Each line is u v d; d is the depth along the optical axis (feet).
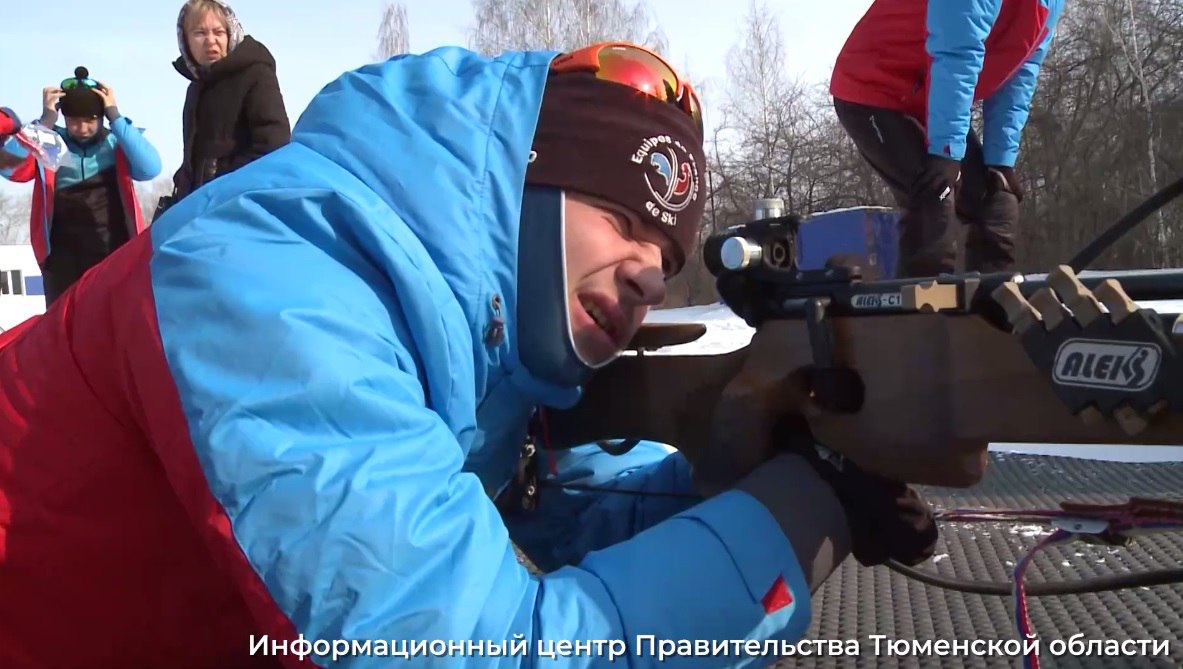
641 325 4.11
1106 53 41.60
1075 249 40.42
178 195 10.73
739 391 3.60
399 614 2.57
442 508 2.75
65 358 3.19
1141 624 5.18
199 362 2.70
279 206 2.98
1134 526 3.02
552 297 3.50
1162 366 2.49
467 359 3.24
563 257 3.48
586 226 3.51
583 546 4.82
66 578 3.23
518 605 2.80
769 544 3.07
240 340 2.70
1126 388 2.56
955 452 3.09
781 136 55.36
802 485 3.27
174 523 3.20
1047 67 42.37
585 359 3.67
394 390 2.85
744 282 3.62
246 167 3.32
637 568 2.96
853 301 3.29
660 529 3.10
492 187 3.30
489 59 3.61
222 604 3.31
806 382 3.49
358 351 2.81
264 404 2.63
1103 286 2.63
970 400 3.02
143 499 3.17
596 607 2.85
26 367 3.30
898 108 9.12
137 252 3.15
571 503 4.88
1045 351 2.73
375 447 2.68
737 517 3.10
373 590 2.56
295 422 2.65
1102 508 3.10
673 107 3.74
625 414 4.15
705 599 2.92
